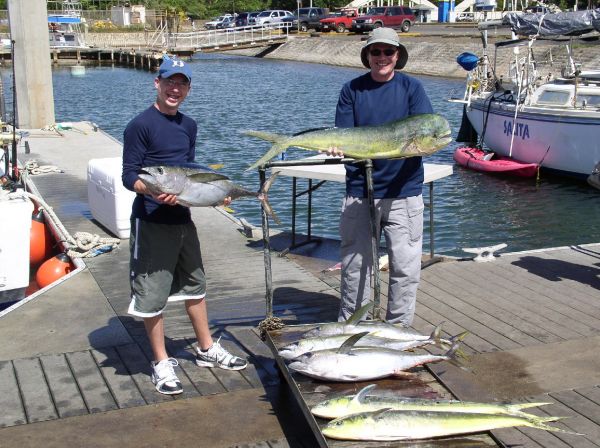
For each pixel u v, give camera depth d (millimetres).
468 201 11156
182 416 3234
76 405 3316
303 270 5453
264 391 3467
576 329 4211
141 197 3279
